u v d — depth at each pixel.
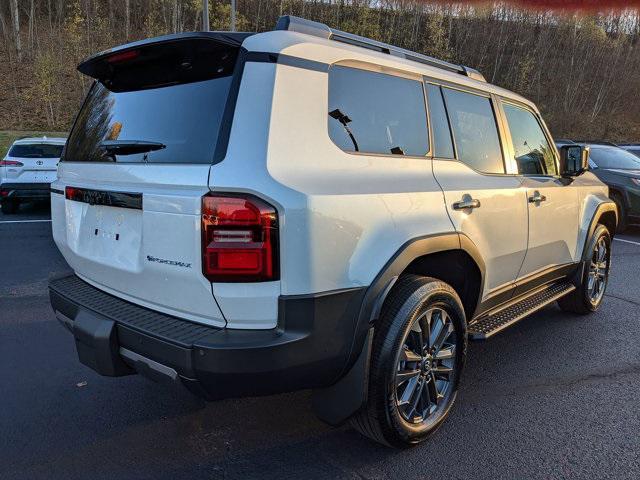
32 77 34.72
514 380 3.72
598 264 5.20
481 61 56.28
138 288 2.54
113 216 2.67
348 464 2.71
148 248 2.38
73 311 2.76
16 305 5.23
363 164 2.54
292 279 2.17
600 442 2.94
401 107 2.88
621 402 3.41
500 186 3.42
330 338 2.31
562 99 53.38
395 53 3.08
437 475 2.62
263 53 2.30
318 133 2.39
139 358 2.38
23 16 44.88
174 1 39.25
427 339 2.85
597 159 10.93
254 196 2.12
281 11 47.47
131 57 2.73
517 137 3.98
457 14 59.88
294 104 2.32
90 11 42.69
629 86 55.78
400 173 2.73
